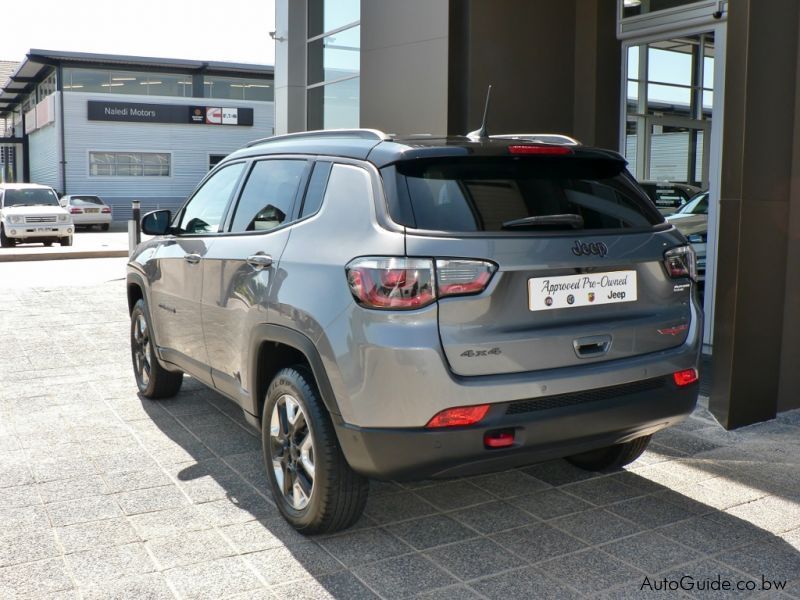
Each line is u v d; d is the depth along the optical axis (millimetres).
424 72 7895
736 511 3836
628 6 7586
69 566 3287
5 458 4582
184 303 4730
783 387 5441
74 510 3854
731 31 4922
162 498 4004
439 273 3021
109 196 38500
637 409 3383
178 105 39156
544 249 3176
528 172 3432
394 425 3053
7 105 53656
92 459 4566
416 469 3092
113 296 11078
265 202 4082
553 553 3408
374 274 3072
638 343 3406
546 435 3184
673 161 7426
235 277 4031
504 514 3807
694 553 3408
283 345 3695
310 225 3592
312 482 3475
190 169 39844
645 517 3770
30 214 21562
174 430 5105
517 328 3129
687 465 4465
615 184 3631
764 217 5055
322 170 3717
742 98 4891
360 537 3564
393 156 3303
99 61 37750
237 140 40562
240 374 4020
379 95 8469
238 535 3584
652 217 3619
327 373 3232
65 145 37531
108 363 7039
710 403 5234
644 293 3439
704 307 7242
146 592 3082
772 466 4441
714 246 7066
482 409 3047
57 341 8008
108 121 38062
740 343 5051
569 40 7824
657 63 7445
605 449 4246
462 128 7637
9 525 3684
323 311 3254
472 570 3264
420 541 3523
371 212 3264
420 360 2992
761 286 5102
